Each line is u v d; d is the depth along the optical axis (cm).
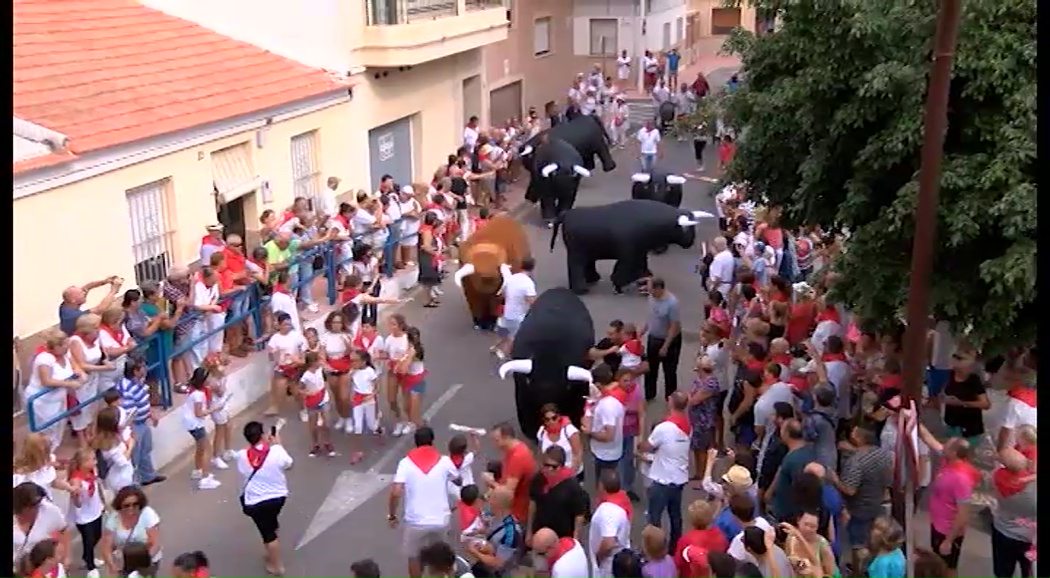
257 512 1003
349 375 1303
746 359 1166
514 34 3200
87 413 1118
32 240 1262
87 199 1355
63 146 1299
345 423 1320
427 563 809
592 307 1828
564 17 3569
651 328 1391
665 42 3834
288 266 1521
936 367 1199
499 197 2491
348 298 1466
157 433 1231
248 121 1716
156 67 1702
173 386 1326
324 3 2003
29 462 912
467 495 920
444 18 2320
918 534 1012
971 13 980
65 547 889
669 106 3000
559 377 1205
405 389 1331
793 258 1645
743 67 1243
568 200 2333
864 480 907
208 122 1588
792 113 1155
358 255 1662
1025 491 859
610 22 3562
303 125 1906
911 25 1028
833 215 1194
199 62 1811
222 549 1080
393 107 2259
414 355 1320
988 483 1052
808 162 1123
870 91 1009
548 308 1312
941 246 995
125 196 1436
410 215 1923
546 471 910
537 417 1220
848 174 1150
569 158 2331
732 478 832
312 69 2020
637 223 1856
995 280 942
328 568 1049
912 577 808
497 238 1688
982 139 988
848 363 1145
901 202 976
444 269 1988
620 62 3500
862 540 920
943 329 1193
